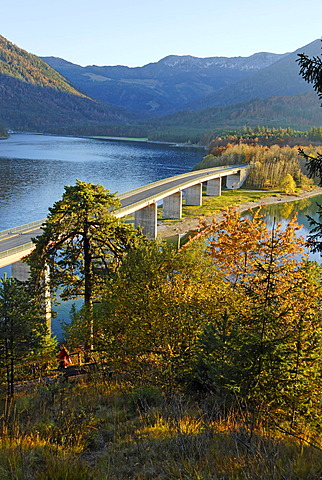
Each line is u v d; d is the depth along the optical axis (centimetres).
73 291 3662
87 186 3406
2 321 2273
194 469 841
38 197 14150
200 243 2523
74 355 3117
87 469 916
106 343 2302
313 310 1781
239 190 16925
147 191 10750
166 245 2398
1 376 2392
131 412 1466
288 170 18075
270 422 1255
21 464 927
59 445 1105
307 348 1493
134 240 3444
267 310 1465
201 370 1591
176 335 1914
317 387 1452
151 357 2023
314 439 1159
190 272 2175
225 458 911
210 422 1188
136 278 2170
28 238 6097
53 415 1416
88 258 3506
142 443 1065
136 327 2038
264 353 1386
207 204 13762
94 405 1560
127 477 927
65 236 3512
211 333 1566
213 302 2042
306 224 11225
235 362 1425
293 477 809
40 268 3362
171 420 1249
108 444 1166
